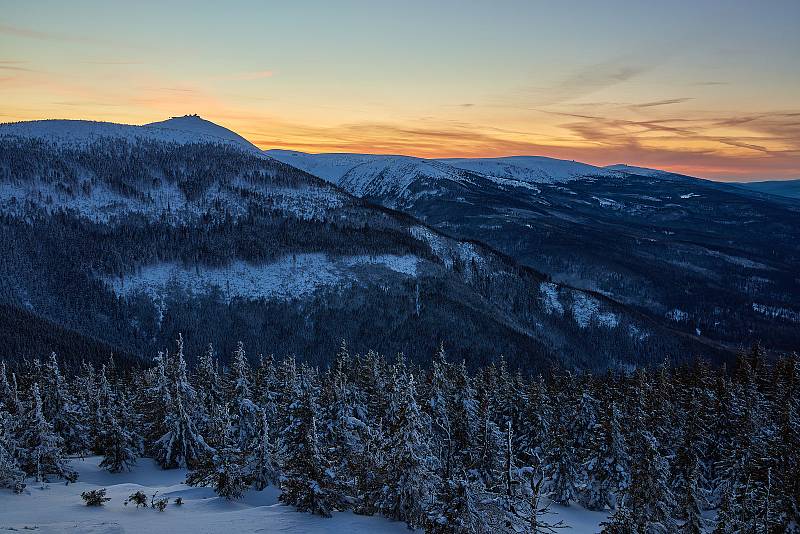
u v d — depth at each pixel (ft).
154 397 179.11
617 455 146.41
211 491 125.49
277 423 152.35
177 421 160.45
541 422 171.73
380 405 174.29
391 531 94.73
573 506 155.74
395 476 98.94
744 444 145.79
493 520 76.23
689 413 166.61
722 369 223.51
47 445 133.90
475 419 138.72
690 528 106.22
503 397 198.18
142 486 134.51
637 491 99.76
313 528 92.73
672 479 154.10
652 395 180.96
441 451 133.39
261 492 124.06
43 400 169.58
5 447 119.65
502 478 76.28
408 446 97.86
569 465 155.33
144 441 179.93
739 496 114.11
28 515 90.53
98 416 162.20
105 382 168.45
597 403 180.45
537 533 70.54
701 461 159.02
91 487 130.21
